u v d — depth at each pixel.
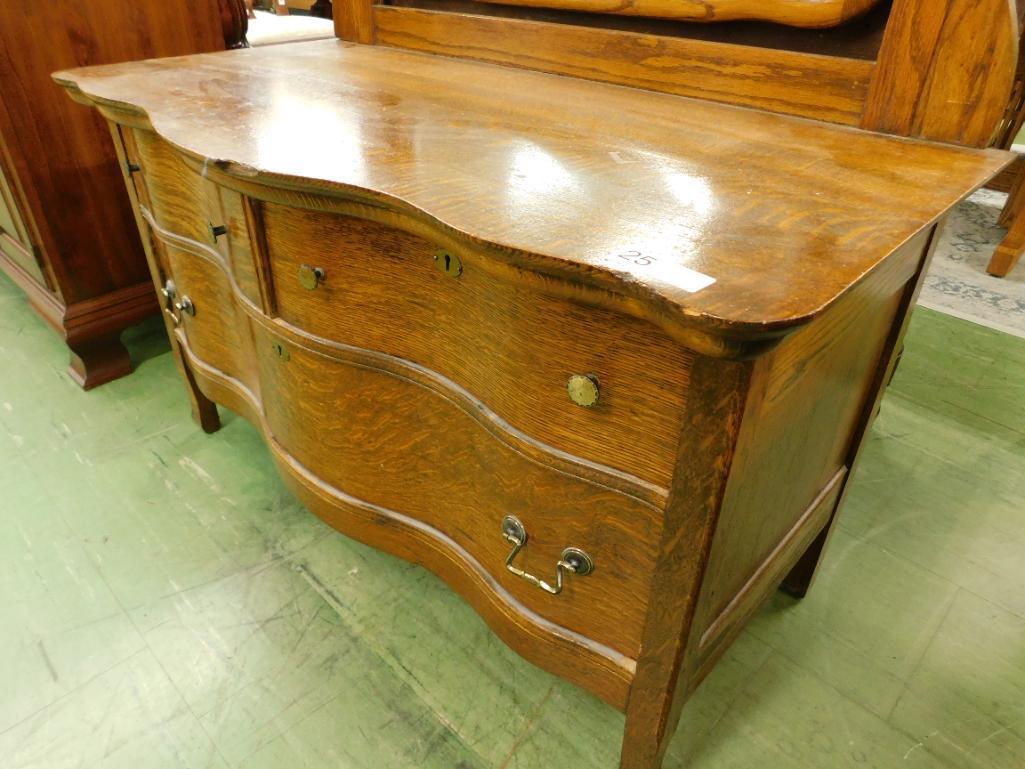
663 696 0.76
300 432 1.06
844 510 1.40
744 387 0.54
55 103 1.45
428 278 0.78
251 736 0.97
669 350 0.58
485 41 1.23
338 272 0.86
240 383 1.28
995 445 1.60
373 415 0.95
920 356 1.93
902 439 1.61
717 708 1.02
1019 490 1.46
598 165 0.74
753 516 0.76
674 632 0.71
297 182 0.70
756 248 0.55
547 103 0.99
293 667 1.07
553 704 1.03
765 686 1.05
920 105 0.84
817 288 0.49
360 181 0.68
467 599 0.99
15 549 1.25
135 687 1.03
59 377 1.74
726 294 0.47
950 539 1.34
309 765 0.94
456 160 0.75
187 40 1.61
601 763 0.95
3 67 1.37
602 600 0.78
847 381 0.86
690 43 1.00
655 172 0.72
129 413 1.62
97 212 1.58
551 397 0.70
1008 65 0.77
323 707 1.01
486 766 0.95
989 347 1.98
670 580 0.68
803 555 1.15
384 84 1.09
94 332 1.63
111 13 1.47
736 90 0.98
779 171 0.73
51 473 1.43
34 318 2.00
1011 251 2.34
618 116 0.93
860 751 0.97
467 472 0.88
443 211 0.61
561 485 0.73
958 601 1.21
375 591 1.20
